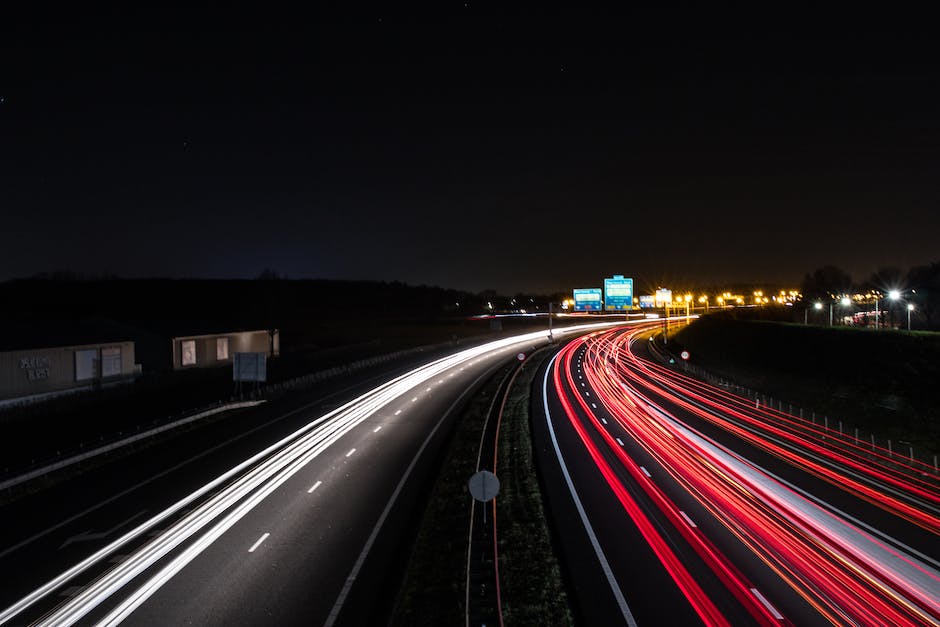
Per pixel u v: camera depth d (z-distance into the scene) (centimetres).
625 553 1492
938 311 5012
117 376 4138
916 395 2984
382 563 1427
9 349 3431
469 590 1277
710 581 1337
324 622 1166
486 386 4581
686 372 5600
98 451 2361
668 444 2708
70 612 1208
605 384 4809
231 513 1784
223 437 2819
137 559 1461
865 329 3728
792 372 4216
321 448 2595
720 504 1864
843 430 3009
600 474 2209
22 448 2555
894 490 2017
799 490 2017
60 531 1648
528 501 1873
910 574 1370
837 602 1238
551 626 1140
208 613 1200
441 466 2295
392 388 4475
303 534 1616
